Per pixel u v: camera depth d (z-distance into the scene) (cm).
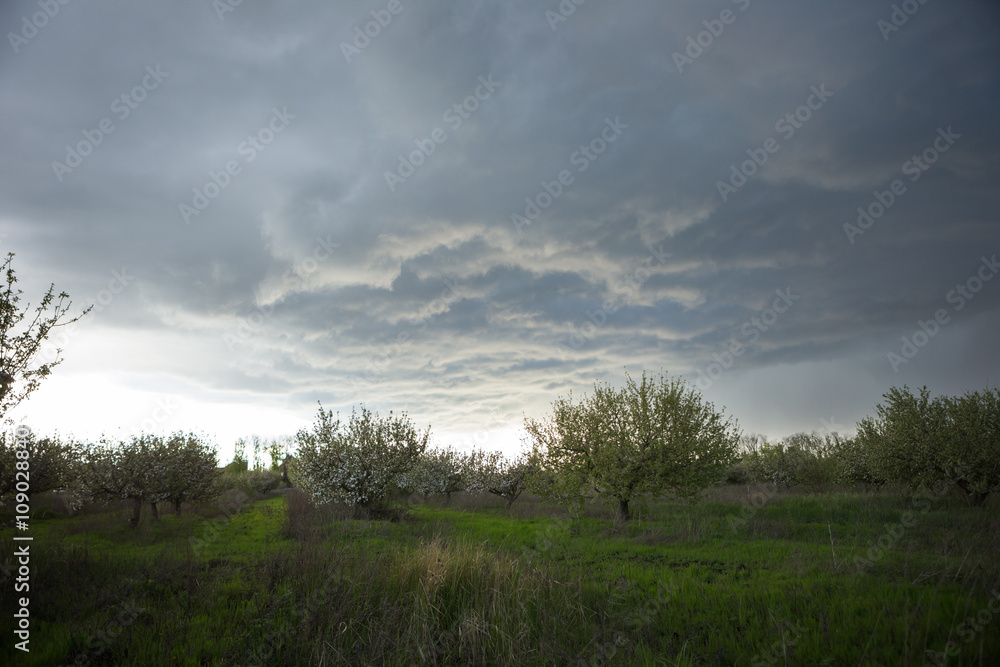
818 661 588
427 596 762
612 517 2128
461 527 1686
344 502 2014
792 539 1431
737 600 794
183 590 862
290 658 639
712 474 1956
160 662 612
